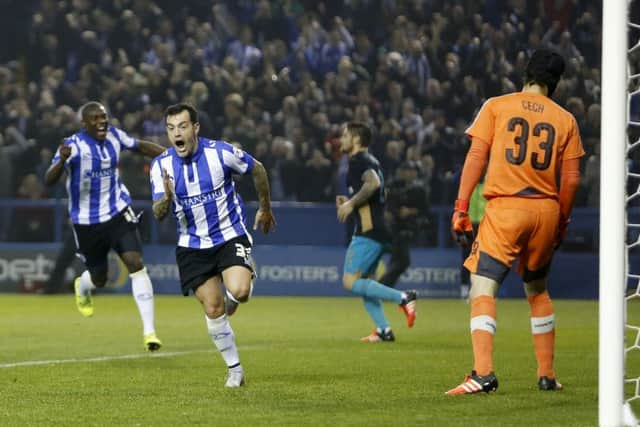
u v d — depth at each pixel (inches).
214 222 734.5
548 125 679.1
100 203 1051.9
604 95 582.2
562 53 2052.2
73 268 1835.6
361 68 2095.2
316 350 1011.3
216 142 740.0
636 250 1732.3
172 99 2076.8
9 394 714.2
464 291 1784.0
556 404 656.4
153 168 738.8
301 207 1892.2
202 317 1425.9
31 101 2137.1
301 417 613.0
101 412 636.7
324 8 2225.6
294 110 1999.3
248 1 2274.9
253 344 1075.9
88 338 1137.4
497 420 599.2
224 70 2095.2
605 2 585.0
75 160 1048.2
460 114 1995.6
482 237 687.1
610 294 568.7
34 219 1907.0
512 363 890.1
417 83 2017.7
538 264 698.8
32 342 1092.5
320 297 1827.0
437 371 838.5
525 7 2103.8
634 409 612.7
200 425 589.9
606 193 575.8
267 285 1856.5
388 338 1105.4
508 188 679.1
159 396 700.7
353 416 615.8
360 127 1122.0
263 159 1947.6
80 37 2249.0
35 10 2337.6
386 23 2191.2
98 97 2132.1
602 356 568.4
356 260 1103.0
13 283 1860.2
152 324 985.5
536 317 723.4
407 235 1689.2
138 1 2262.6
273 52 2159.2
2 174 1947.6
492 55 2036.2
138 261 1024.2
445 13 2081.7
